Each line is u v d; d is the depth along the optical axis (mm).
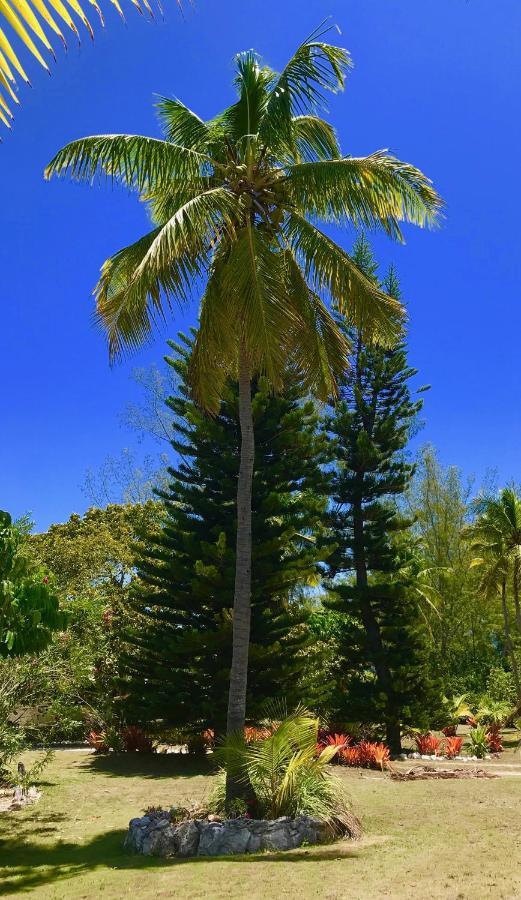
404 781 13359
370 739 21234
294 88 9727
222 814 8867
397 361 22562
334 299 10266
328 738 17656
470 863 7012
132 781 13016
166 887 6406
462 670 35469
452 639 35844
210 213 9281
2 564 7965
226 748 8898
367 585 21562
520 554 28672
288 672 16438
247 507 9914
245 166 9961
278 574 16703
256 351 9141
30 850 8336
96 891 6371
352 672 22094
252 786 8875
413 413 22641
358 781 13266
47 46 1429
